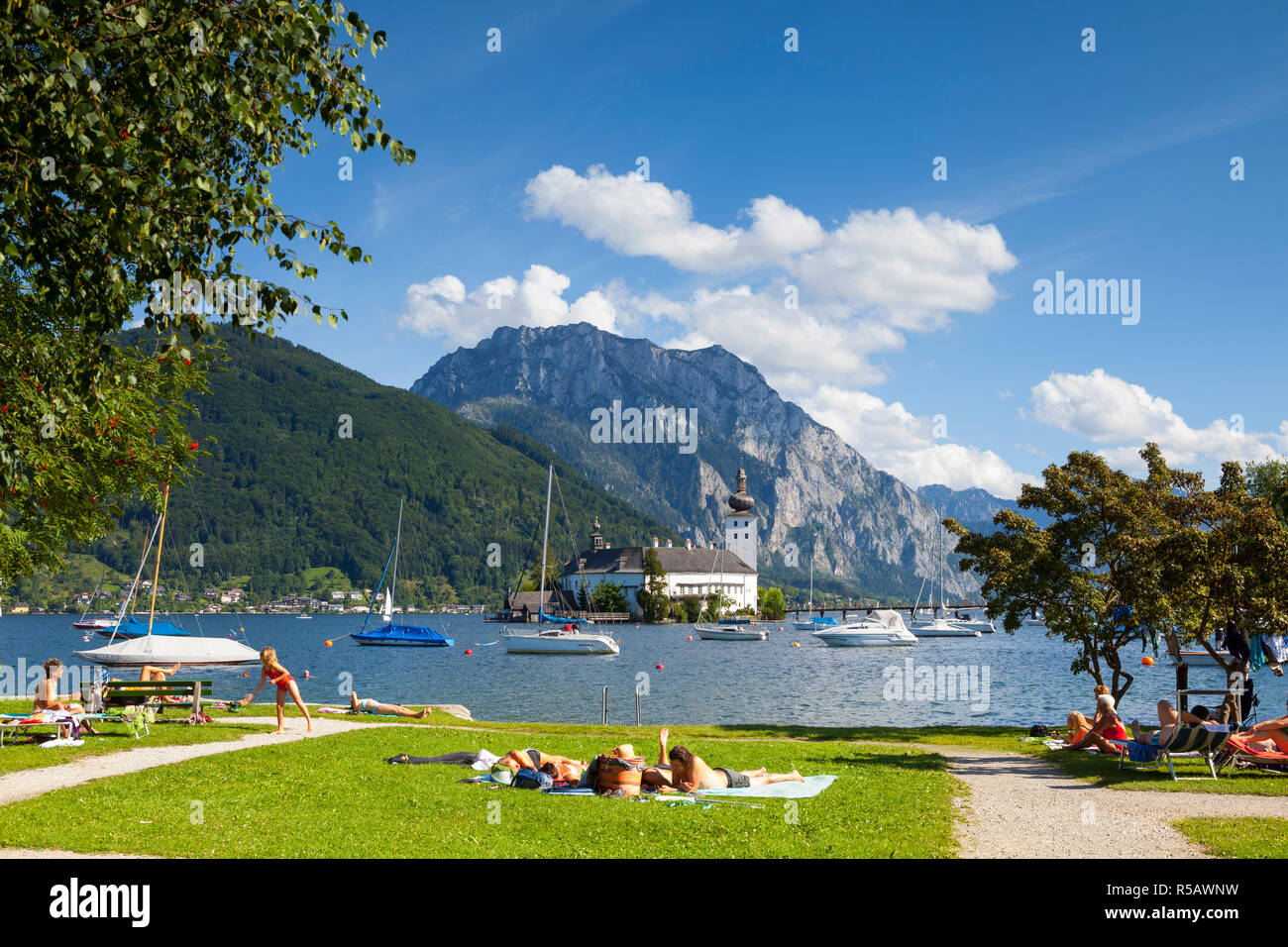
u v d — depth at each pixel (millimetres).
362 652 126750
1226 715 23469
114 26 8781
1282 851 11930
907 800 15914
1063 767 21297
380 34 10547
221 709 29125
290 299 9773
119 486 26172
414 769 18234
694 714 52406
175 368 25438
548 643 121000
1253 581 25250
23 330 16188
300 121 11719
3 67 8656
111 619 170375
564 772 17625
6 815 13000
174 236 9750
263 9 9719
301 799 14664
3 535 21734
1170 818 14406
